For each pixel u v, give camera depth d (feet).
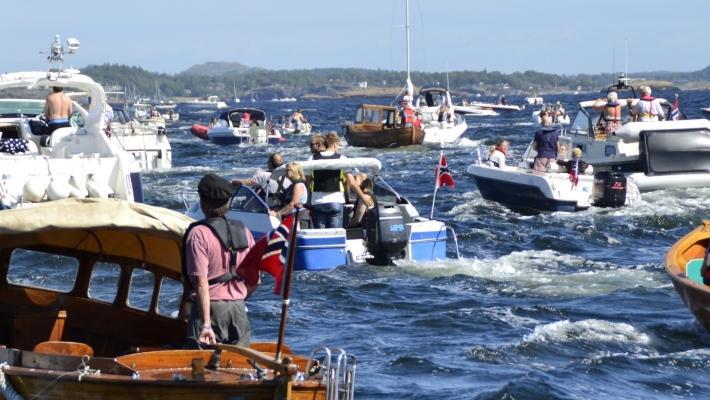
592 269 196.85
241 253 91.56
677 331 147.43
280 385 82.02
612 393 119.14
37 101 303.89
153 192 340.39
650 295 172.04
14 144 179.01
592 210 271.49
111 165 165.89
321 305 166.40
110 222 93.50
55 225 92.32
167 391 84.02
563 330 145.59
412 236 194.90
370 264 194.29
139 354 89.10
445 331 150.30
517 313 159.74
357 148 540.93
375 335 147.95
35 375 88.17
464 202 303.89
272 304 167.22
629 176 293.84
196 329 90.79
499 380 123.85
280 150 561.02
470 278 185.78
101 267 111.04
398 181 378.32
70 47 187.83
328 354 85.71
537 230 247.09
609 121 305.73
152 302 110.11
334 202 191.42
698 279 169.27
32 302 110.63
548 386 119.44
